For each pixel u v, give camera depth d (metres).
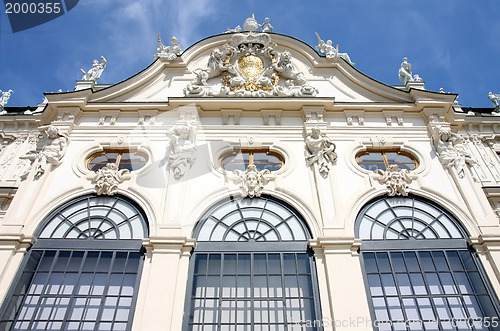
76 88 15.45
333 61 15.80
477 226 10.88
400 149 13.21
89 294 9.58
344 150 12.99
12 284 9.62
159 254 9.88
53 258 10.34
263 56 15.98
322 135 13.06
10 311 9.24
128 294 9.65
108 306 9.44
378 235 10.91
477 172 13.02
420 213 11.42
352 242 10.13
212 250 10.43
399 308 9.45
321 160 12.30
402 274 10.09
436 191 11.76
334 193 11.52
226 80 15.22
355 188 11.89
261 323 9.14
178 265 9.77
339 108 14.16
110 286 9.79
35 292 9.70
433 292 9.74
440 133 13.09
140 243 10.54
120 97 14.91
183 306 9.17
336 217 10.92
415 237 10.84
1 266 9.73
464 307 9.38
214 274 10.03
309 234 10.79
